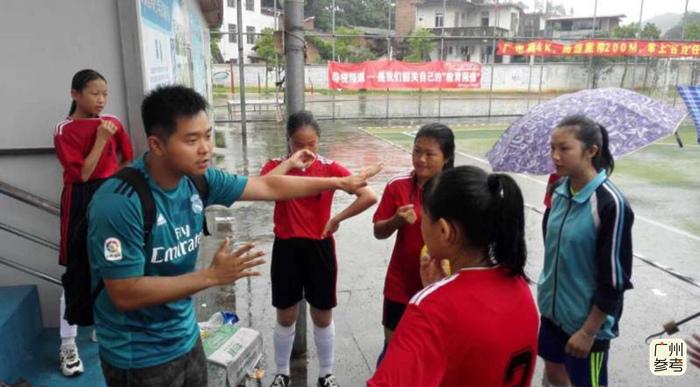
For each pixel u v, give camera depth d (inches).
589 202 88.0
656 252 226.5
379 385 45.8
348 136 605.3
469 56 1046.4
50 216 132.7
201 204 71.5
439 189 52.4
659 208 300.8
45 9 125.0
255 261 63.9
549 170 114.6
